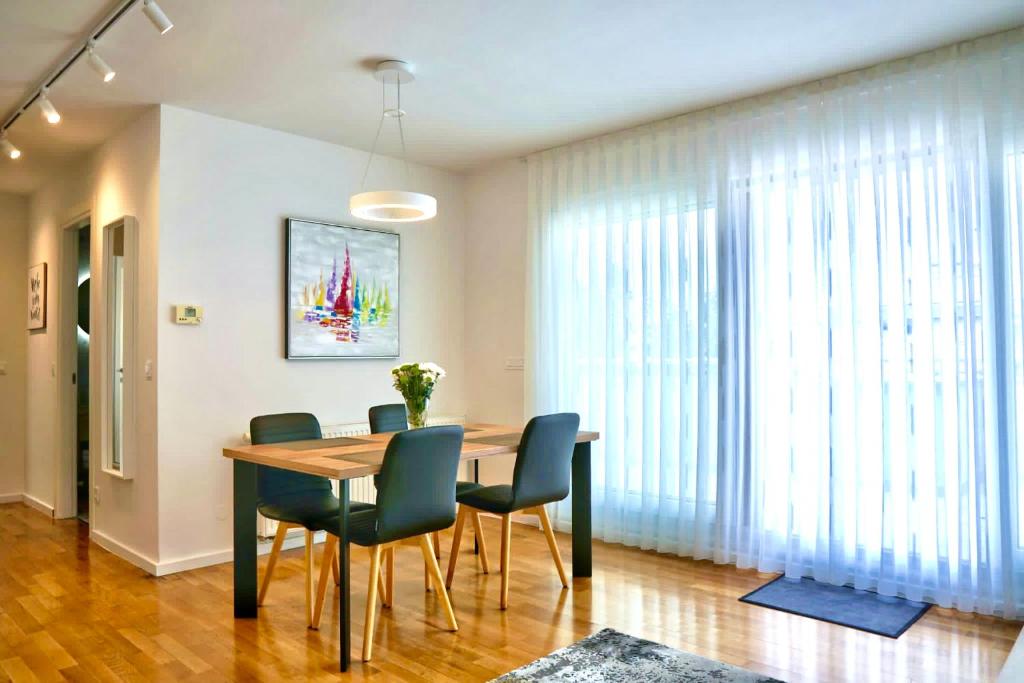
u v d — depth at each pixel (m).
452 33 3.16
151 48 3.26
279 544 3.39
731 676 2.60
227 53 3.33
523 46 3.31
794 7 2.95
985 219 3.25
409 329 5.30
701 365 4.16
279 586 3.71
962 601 3.27
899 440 3.50
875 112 3.57
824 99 3.75
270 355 4.47
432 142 4.84
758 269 4.00
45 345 5.78
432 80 3.71
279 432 3.62
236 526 3.23
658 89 3.88
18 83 3.68
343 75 3.62
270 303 4.48
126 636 3.01
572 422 3.57
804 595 3.53
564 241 4.93
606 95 3.96
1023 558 3.18
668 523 4.33
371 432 4.11
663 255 4.35
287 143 4.59
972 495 3.26
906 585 3.45
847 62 3.54
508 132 4.63
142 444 4.12
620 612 3.29
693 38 3.24
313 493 3.66
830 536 3.67
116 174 4.48
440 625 3.13
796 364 3.81
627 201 4.55
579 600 3.46
